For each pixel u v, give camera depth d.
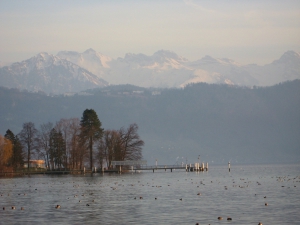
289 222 71.50
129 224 71.62
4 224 73.00
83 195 110.25
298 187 123.00
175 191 117.00
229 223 71.06
